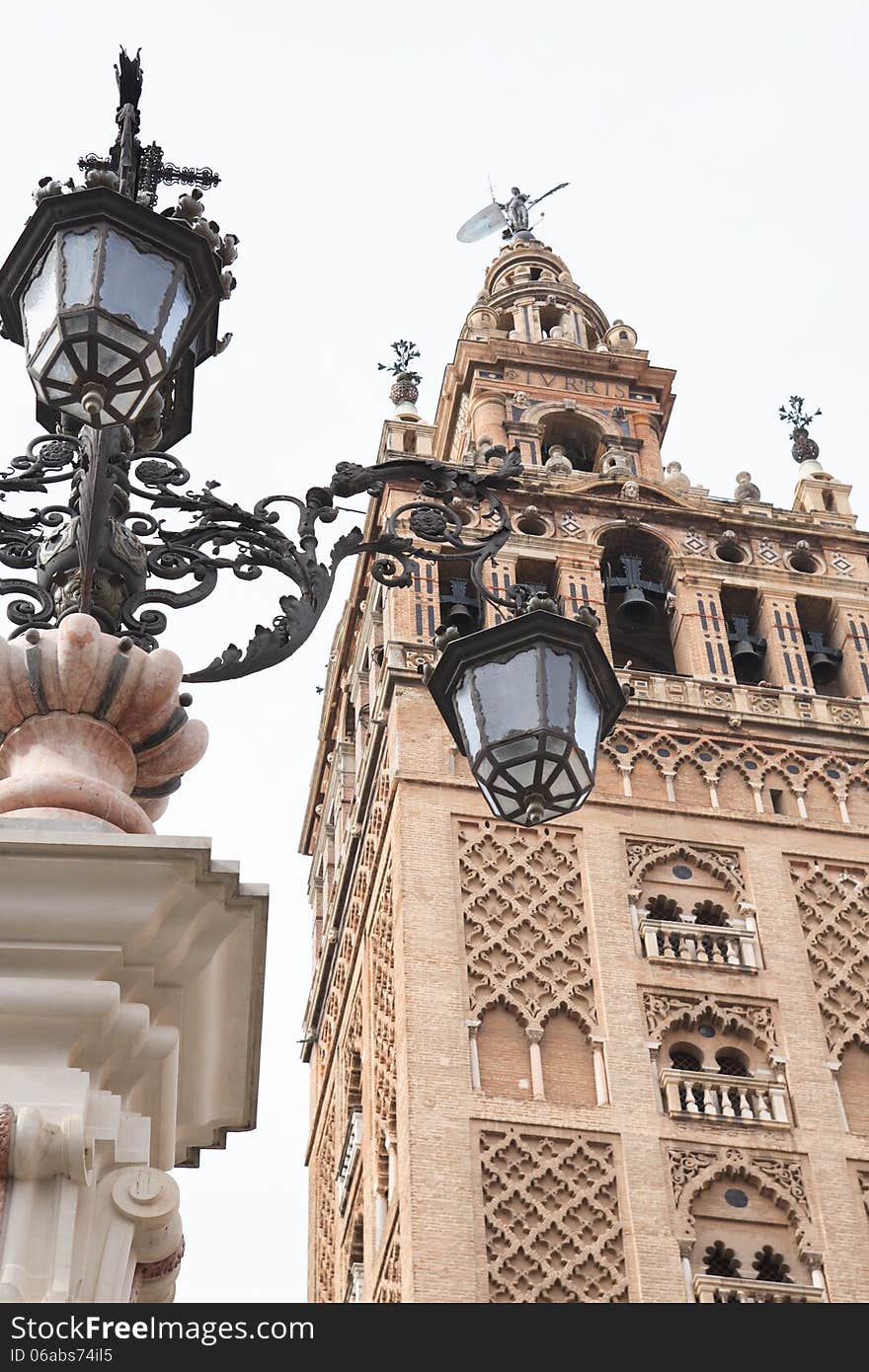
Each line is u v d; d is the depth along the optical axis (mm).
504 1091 37094
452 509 10195
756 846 42656
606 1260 34844
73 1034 5914
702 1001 39406
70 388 7762
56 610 7906
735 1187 36469
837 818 43594
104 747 7008
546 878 41031
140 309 7809
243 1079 6527
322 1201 48781
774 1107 37812
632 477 49688
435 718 43656
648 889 41438
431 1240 34625
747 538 49562
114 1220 5766
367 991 43688
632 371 55281
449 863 40938
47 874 6000
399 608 45594
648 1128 36844
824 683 48156
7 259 8117
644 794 43219
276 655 8266
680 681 45500
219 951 6234
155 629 8023
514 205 64688
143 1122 5957
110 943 6004
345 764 53094
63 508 8273
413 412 53531
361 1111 44125
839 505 50969
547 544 47781
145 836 6023
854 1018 39844
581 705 8789
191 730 7293
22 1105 5707
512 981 39031
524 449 52219
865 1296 35000
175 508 8516
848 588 48875
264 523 8578
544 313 59062
